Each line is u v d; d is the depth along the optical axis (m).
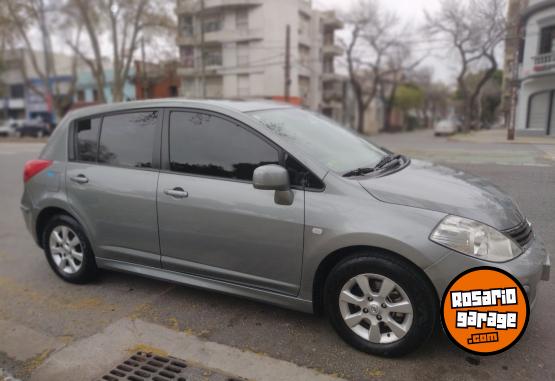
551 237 3.76
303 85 41.94
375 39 40.59
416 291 2.65
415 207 2.72
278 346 3.03
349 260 2.83
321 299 3.12
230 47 38.62
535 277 2.62
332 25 45.22
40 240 4.48
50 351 3.11
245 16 37.97
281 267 3.08
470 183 3.16
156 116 3.71
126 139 3.84
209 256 3.39
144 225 3.65
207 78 40.09
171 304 3.73
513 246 2.64
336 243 2.82
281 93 38.16
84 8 30.80
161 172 3.58
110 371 2.84
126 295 3.95
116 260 3.92
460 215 2.66
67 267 4.29
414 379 2.62
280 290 3.15
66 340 3.25
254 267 3.20
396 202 2.76
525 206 3.84
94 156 4.00
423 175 3.24
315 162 3.04
